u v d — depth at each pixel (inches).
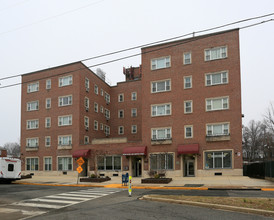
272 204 466.0
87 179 1143.6
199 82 1316.4
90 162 1491.1
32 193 761.0
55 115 1647.4
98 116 1806.1
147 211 455.5
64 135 1598.2
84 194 725.3
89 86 1716.3
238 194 660.1
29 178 1403.8
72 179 1306.6
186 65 1353.3
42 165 1635.1
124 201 578.2
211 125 1266.0
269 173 1062.4
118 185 986.1
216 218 394.3
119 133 1934.1
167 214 427.5
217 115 1261.1
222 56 1288.1
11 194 745.0
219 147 1233.4
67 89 1633.9
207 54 1318.9
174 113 1348.4
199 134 1282.0
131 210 468.8
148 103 1411.2
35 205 554.9
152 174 1131.3
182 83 1350.9
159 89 1398.9
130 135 1903.3
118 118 1953.7
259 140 2573.8
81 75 1631.4
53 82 1686.8
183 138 1310.3
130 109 1934.1
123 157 1422.2
